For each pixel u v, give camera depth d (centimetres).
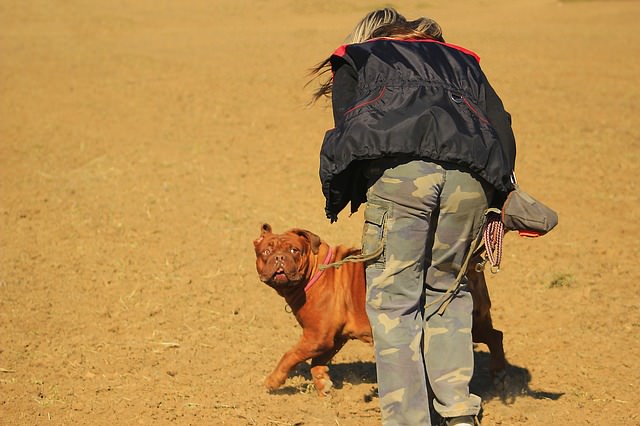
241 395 799
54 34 3378
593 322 976
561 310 1017
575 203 1459
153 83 2398
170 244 1262
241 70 2564
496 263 661
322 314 758
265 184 1563
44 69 2577
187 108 2123
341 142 621
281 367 783
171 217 1380
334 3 4219
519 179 1591
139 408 771
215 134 1895
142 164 1669
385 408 634
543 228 650
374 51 661
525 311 1020
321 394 791
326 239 1272
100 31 3494
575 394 799
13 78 2442
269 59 2752
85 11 3944
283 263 731
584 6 4025
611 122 1956
